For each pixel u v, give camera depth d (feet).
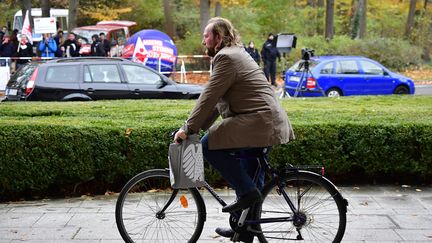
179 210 23.29
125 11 160.45
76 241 24.29
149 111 40.86
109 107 44.01
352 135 33.04
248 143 20.85
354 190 32.58
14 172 30.78
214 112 22.36
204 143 21.53
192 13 176.65
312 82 79.97
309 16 165.99
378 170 33.58
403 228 25.93
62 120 34.96
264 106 20.92
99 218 27.45
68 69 58.18
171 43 108.68
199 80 118.11
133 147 31.86
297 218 22.24
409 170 33.50
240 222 22.11
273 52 102.73
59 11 151.43
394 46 142.82
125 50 110.83
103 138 31.58
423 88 112.16
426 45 160.97
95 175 32.04
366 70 84.28
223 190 32.14
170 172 21.63
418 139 33.06
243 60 20.90
